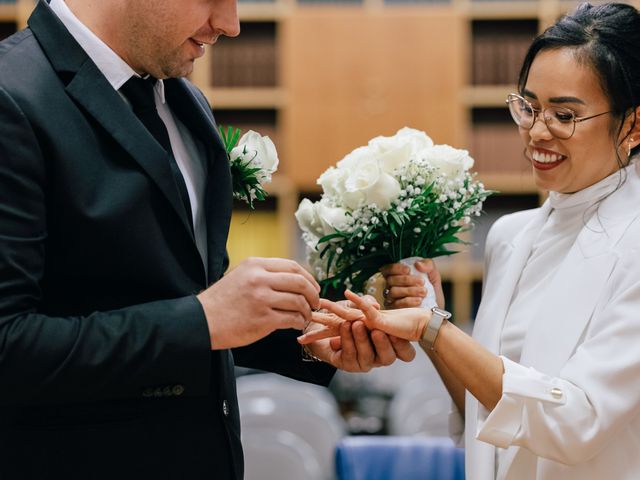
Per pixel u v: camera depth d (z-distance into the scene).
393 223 2.04
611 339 1.76
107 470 1.61
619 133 1.84
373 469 2.94
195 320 1.55
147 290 1.63
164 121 1.81
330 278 2.16
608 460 1.78
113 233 1.57
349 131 7.05
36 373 1.48
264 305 1.57
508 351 1.95
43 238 1.53
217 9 1.65
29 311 1.51
